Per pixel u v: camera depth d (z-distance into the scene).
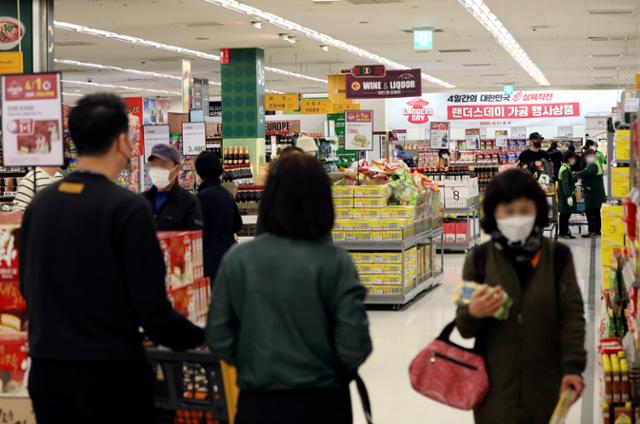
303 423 2.86
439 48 24.53
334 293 2.89
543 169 17.42
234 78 22.95
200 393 3.49
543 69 31.52
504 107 41.84
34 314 3.15
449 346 3.39
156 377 3.53
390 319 9.66
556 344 3.32
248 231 13.17
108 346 3.08
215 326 2.96
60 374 3.10
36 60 12.78
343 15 17.98
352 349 2.84
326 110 31.19
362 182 10.73
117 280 3.10
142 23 18.69
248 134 22.61
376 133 28.58
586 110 41.22
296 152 2.99
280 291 2.88
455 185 16.20
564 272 3.33
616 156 7.37
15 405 3.65
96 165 3.20
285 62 28.27
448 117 42.31
